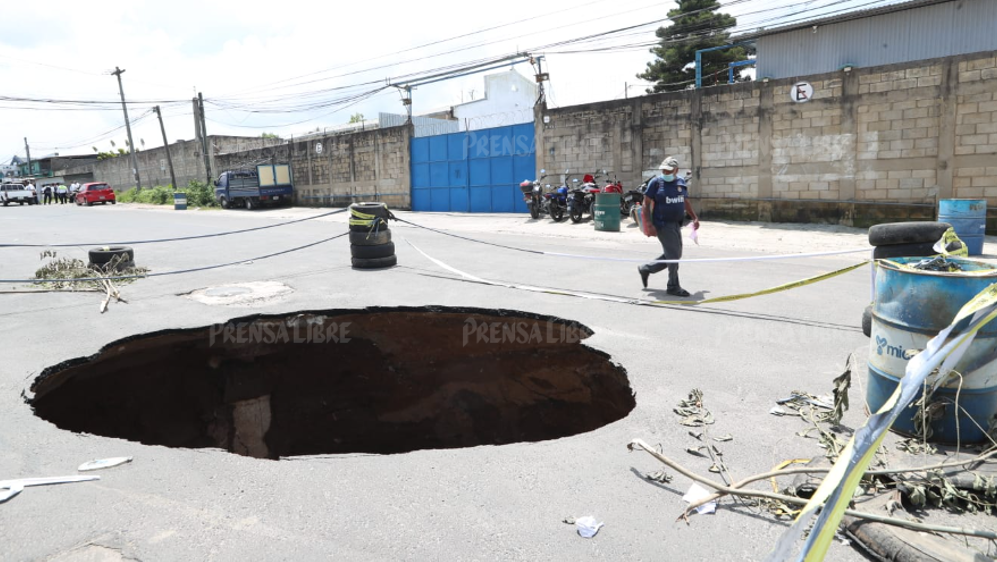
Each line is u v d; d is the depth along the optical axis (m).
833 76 13.48
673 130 16.08
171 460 3.29
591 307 6.67
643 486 2.95
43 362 5.05
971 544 2.35
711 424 3.63
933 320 3.05
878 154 13.12
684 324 5.95
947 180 12.34
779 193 14.61
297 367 6.76
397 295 7.45
